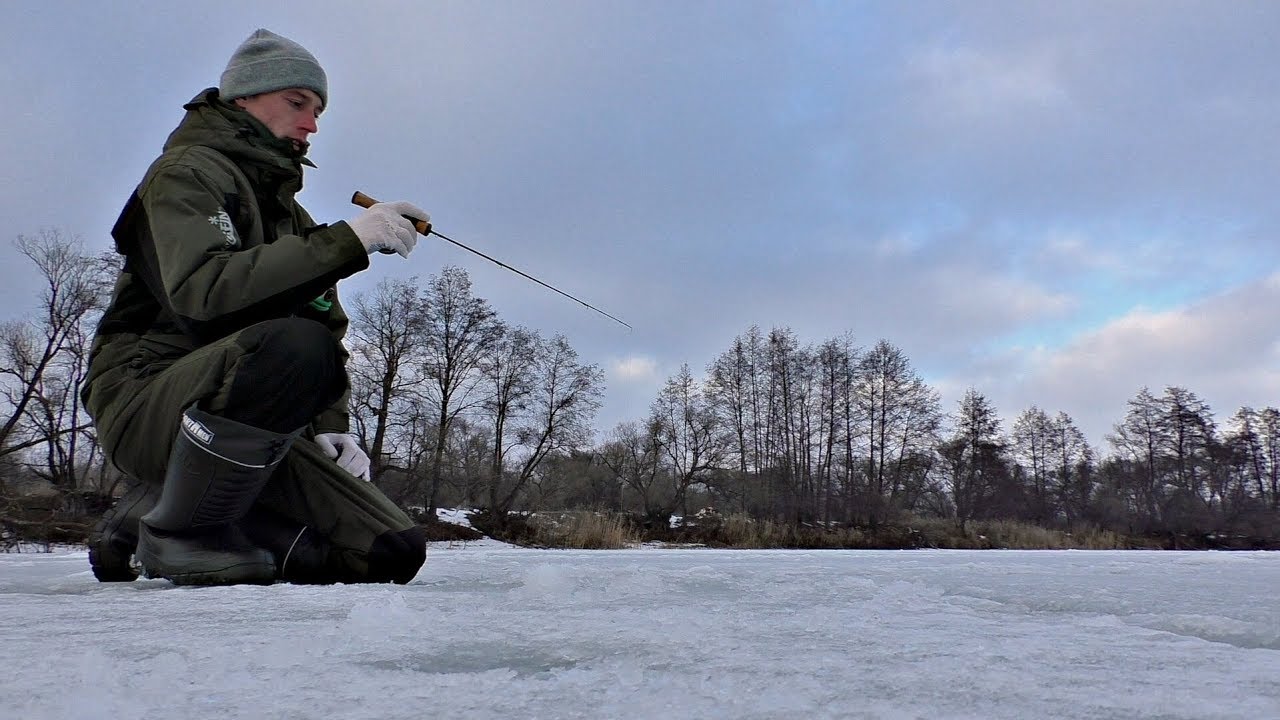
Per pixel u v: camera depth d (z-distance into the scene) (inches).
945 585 97.3
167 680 30.9
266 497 107.5
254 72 111.4
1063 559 215.8
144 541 101.6
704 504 1579.7
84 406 108.3
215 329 95.7
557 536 977.5
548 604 64.6
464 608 60.7
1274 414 2124.8
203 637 43.4
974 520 1646.2
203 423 91.1
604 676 32.0
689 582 92.5
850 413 1717.5
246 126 109.7
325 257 96.0
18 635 44.8
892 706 26.5
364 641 42.8
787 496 1503.4
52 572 131.2
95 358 106.9
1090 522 1654.8
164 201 97.1
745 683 30.7
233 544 101.5
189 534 98.8
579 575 94.7
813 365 1723.7
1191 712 25.9
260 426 93.1
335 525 107.1
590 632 45.8
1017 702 27.4
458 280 1296.8
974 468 1749.5
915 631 48.4
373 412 1222.9
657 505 1268.5
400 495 1170.0
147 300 105.7
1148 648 40.4
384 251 102.7
